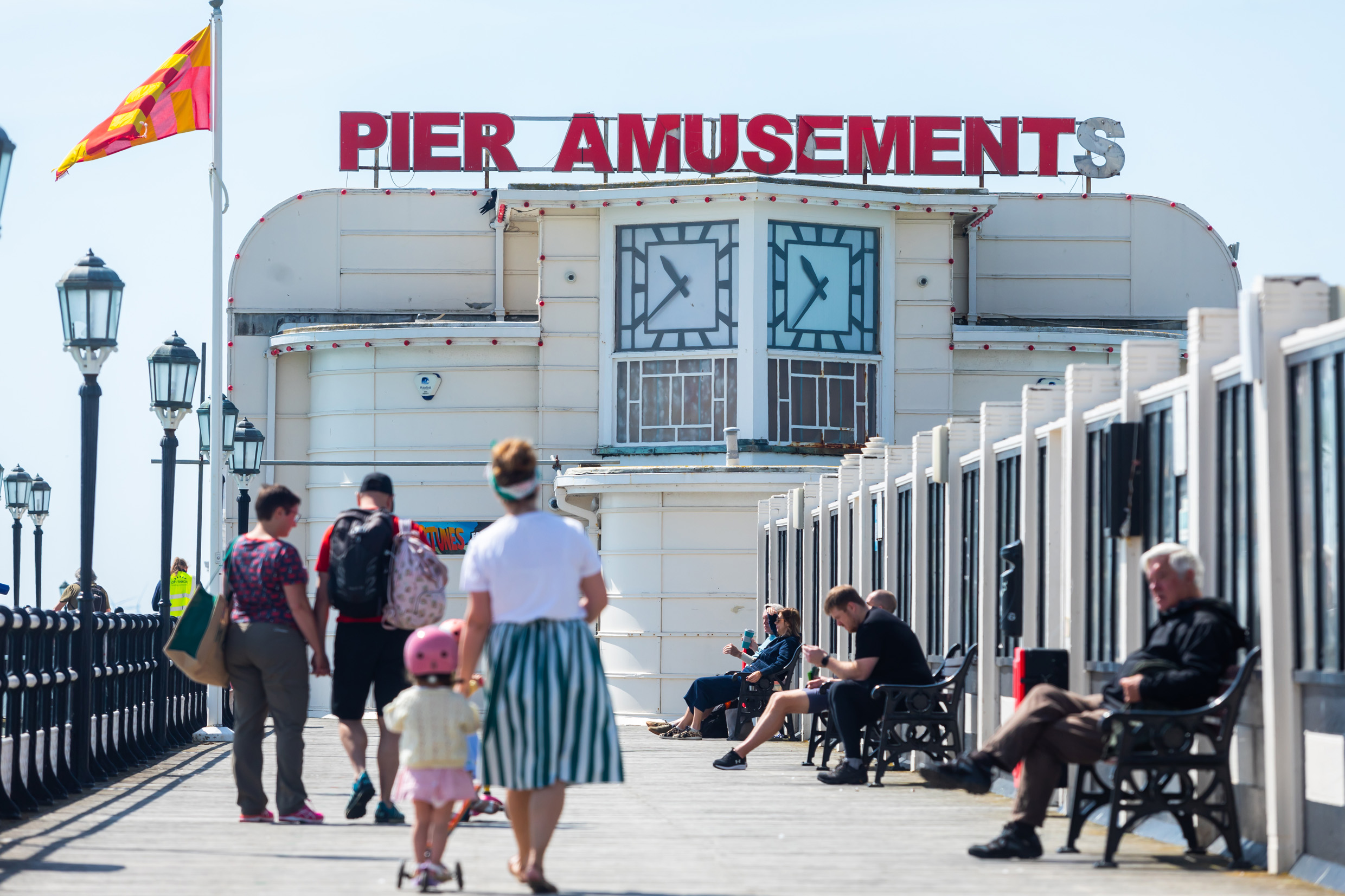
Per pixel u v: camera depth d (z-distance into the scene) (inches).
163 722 1231.5
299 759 720.3
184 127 1583.4
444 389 2116.1
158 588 1425.9
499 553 487.5
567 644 484.7
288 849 611.5
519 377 2097.7
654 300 1991.9
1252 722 594.6
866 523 1263.5
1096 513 754.2
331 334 2145.7
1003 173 2322.8
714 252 1966.0
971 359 2159.2
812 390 1973.4
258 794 723.4
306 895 492.4
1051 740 597.0
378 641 721.0
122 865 562.9
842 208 1987.0
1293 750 561.0
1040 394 848.9
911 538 1144.2
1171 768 574.6
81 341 932.6
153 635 1227.2
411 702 514.6
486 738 484.7
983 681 922.7
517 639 484.4
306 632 720.3
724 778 990.4
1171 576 591.8
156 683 1229.1
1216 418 631.8
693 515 1782.7
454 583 2111.2
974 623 980.6
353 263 2324.1
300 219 2325.3
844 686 943.7
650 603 1788.9
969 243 2345.0
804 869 560.4
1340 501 532.7
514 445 497.0
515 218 2219.5
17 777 770.2
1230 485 618.8
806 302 1975.9
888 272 2021.4
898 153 2299.5
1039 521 842.2
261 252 2316.7
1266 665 569.9
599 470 1818.4
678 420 1972.2
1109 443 731.4
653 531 1793.8
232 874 541.3
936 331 2033.7
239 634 717.9
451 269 2329.0
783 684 1411.2
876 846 631.8
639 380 1999.3
